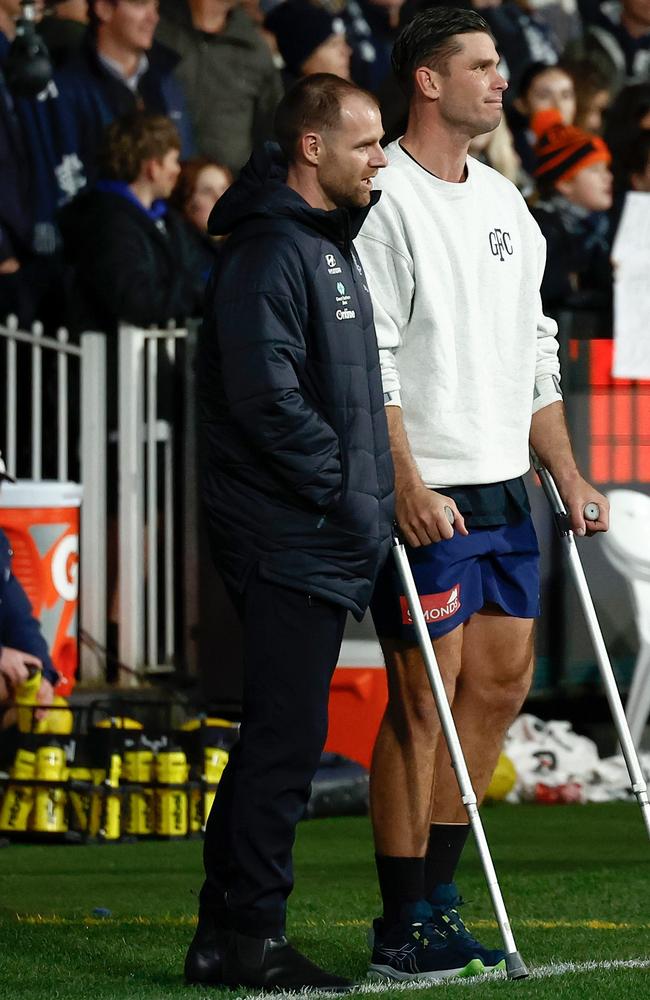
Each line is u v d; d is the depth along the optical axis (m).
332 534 13.25
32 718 24.94
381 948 14.52
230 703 29.95
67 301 33.16
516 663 15.32
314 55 37.00
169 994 13.00
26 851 23.80
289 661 13.27
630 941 16.09
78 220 31.47
